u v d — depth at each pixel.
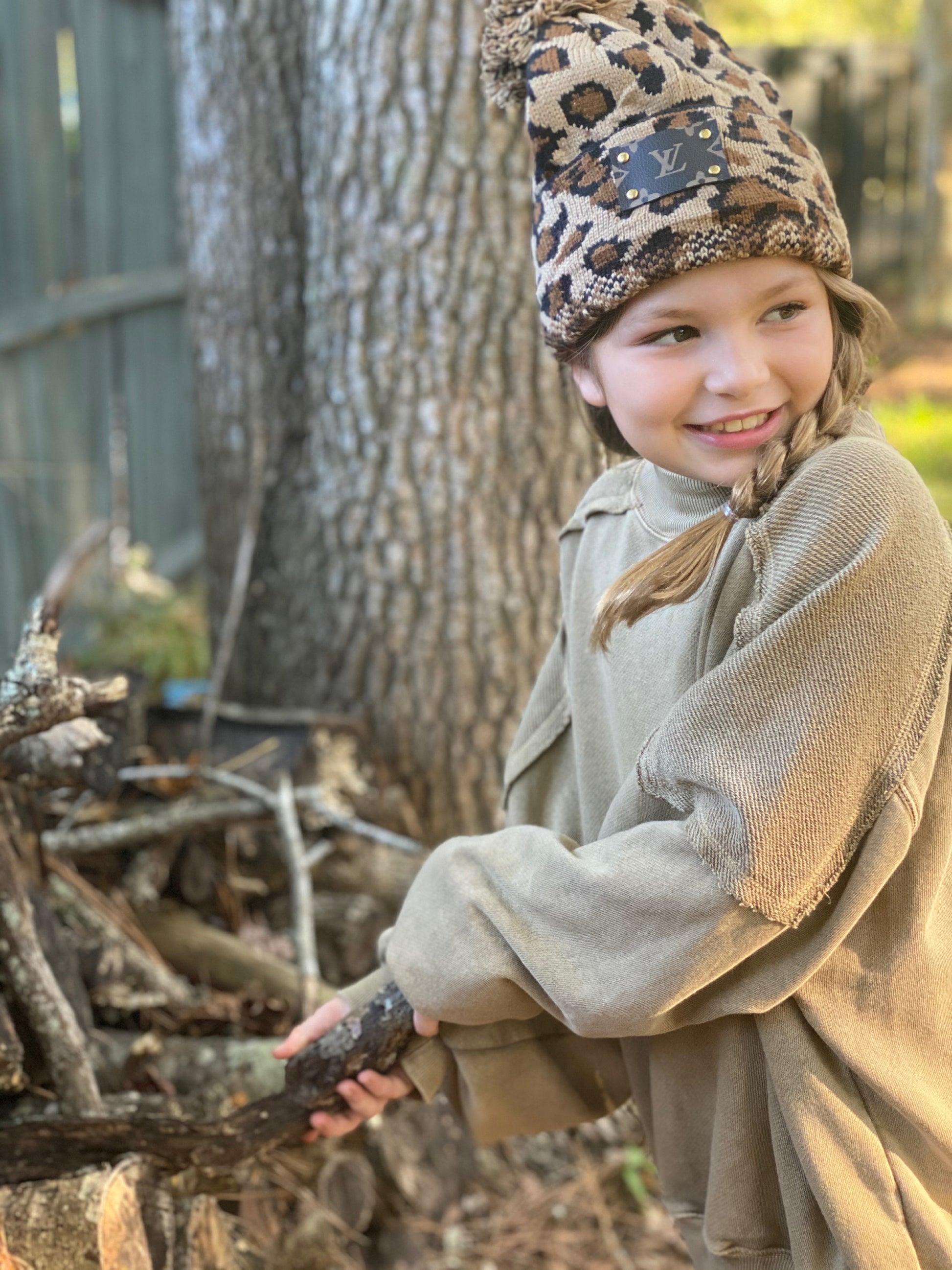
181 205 2.79
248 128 2.58
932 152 8.82
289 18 2.52
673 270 1.00
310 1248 1.91
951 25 8.71
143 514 4.88
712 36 1.12
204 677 3.83
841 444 1.05
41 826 1.86
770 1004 1.11
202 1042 1.95
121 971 2.00
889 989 1.11
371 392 2.45
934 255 8.93
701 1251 1.29
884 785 1.04
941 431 6.46
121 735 2.17
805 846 1.03
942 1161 1.12
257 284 2.63
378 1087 1.40
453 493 2.44
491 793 2.53
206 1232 1.53
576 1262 2.14
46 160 4.03
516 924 1.21
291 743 2.41
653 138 1.01
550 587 2.45
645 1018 1.12
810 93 9.22
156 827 2.19
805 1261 1.15
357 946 2.30
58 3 4.03
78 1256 1.35
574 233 1.06
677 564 1.09
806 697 1.02
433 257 2.35
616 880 1.11
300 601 2.65
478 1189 2.27
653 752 1.09
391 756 2.57
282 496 2.66
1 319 3.80
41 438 4.14
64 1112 1.56
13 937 1.56
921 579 1.02
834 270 1.06
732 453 1.07
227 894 2.27
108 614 4.16
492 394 2.39
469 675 2.50
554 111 1.06
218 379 2.73
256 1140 1.46
